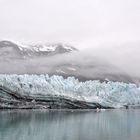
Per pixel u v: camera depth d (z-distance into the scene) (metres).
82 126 108.75
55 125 108.94
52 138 77.38
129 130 97.94
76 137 80.06
